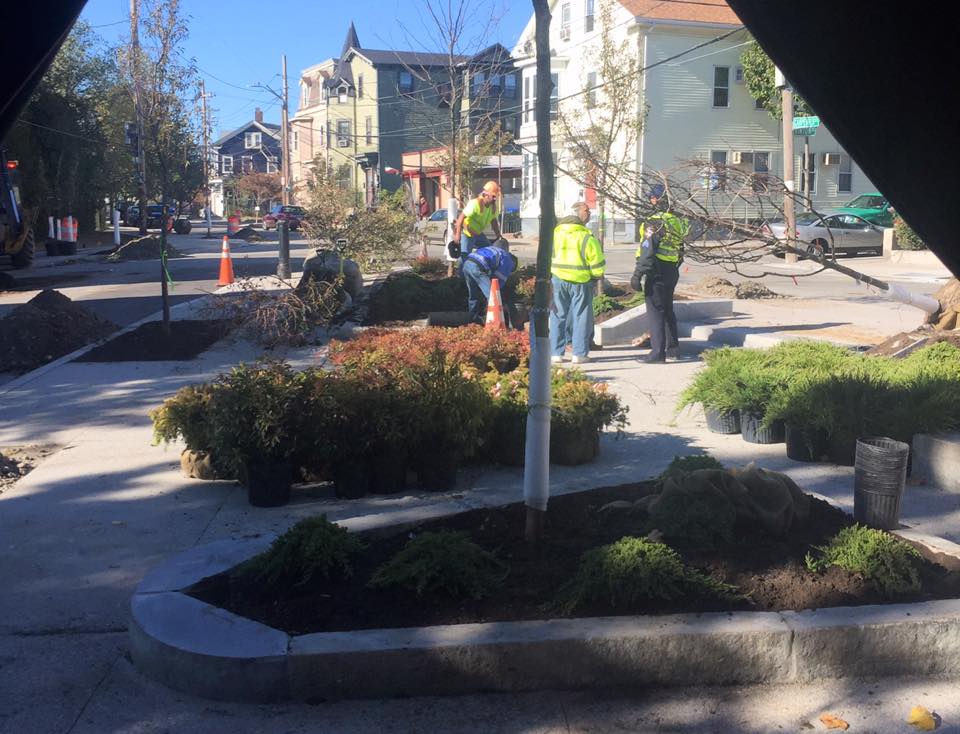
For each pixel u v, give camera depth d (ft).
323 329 44.47
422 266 64.75
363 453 20.24
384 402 20.06
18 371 38.52
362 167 217.15
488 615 13.70
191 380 34.37
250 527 18.98
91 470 23.47
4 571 17.17
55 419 29.14
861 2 6.31
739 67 125.80
